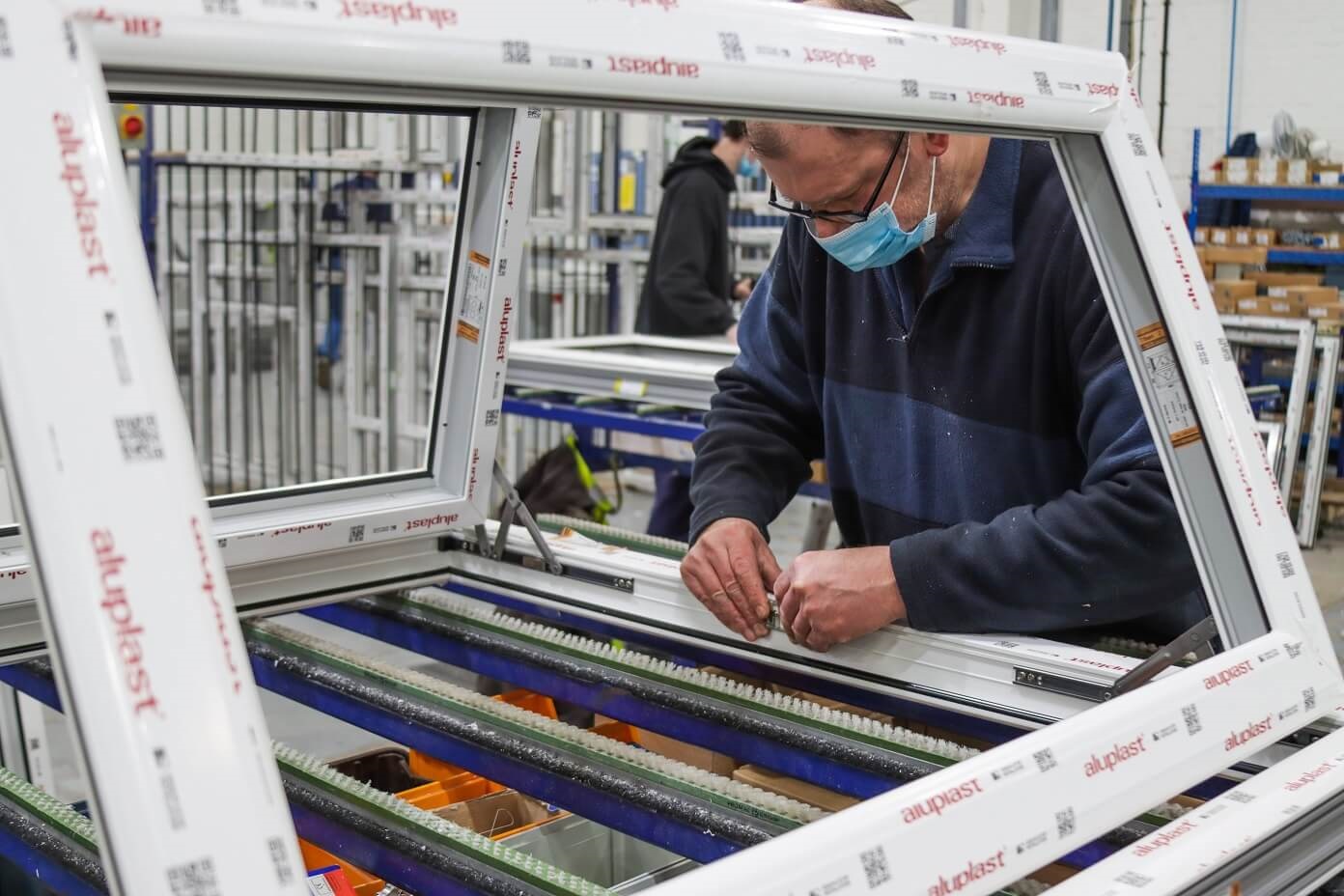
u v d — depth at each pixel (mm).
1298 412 5262
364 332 5410
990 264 1527
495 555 1780
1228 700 985
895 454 1728
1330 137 6316
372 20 654
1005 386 1582
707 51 784
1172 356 1134
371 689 1498
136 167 5641
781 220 6035
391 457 5254
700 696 1407
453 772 1832
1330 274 6359
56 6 572
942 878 738
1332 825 978
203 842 531
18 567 1447
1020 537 1362
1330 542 5602
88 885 1159
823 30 864
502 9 703
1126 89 1114
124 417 557
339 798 1237
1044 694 1290
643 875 1308
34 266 549
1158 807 1070
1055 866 1126
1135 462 1381
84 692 530
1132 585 1365
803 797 1414
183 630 551
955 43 956
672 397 3529
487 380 1683
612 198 5621
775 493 1780
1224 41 6480
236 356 6000
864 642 1431
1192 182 6012
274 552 1609
